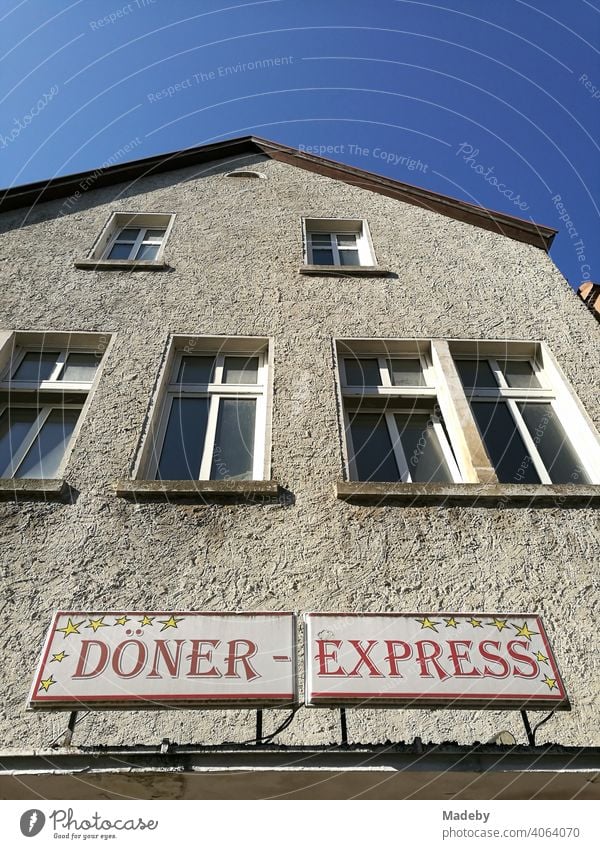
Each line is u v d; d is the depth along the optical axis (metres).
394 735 3.36
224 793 3.36
